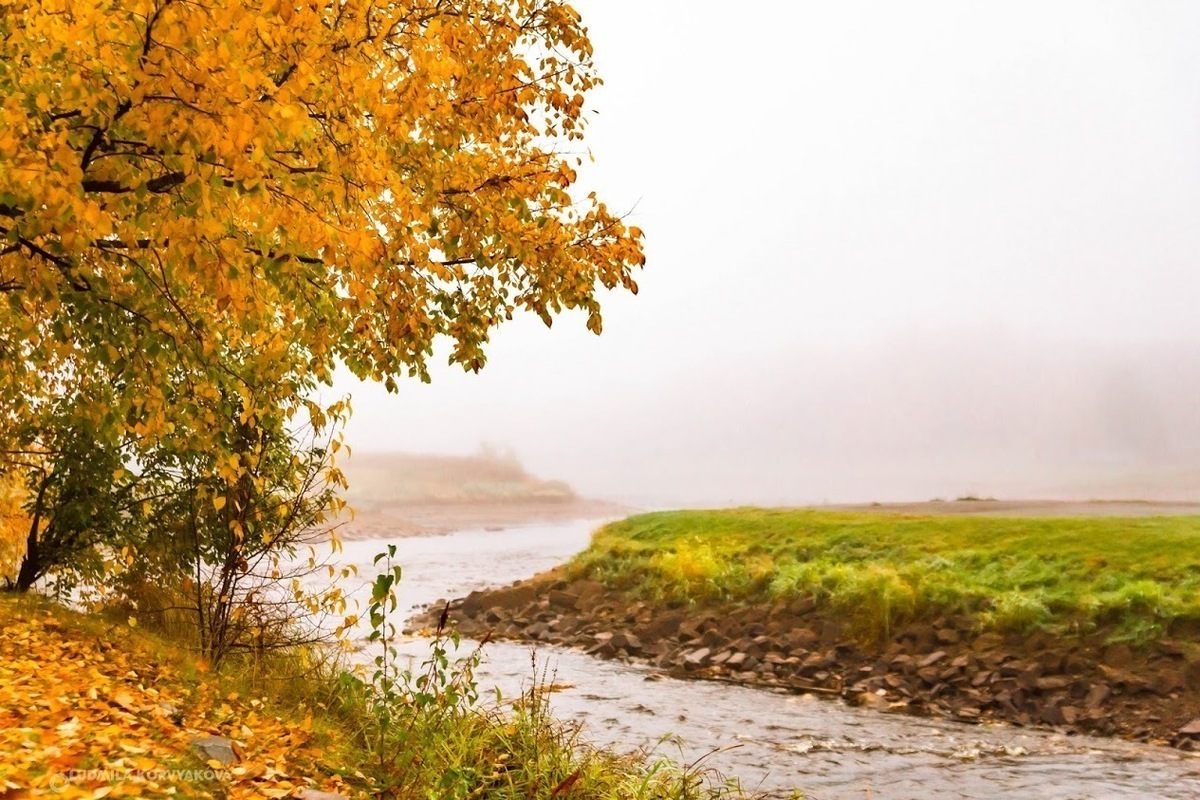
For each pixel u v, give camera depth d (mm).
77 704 4828
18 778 3455
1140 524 19562
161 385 6711
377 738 6258
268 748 5121
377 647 16812
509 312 6812
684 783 6367
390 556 5527
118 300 6379
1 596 8414
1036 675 13578
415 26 5613
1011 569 17297
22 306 6621
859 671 15375
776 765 10234
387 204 5504
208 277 4719
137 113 4254
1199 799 9164
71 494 9414
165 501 9156
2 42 4746
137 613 9133
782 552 22297
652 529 27609
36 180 4027
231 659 7840
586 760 6328
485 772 5848
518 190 6289
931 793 9281
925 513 27406
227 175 4738
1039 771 10141
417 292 6035
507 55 6152
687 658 17109
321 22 4633
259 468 7758
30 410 9016
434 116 5820
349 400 7074
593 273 6582
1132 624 14023
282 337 6887
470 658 6551
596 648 18672
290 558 7953
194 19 3986
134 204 4816
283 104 4277
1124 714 12344
